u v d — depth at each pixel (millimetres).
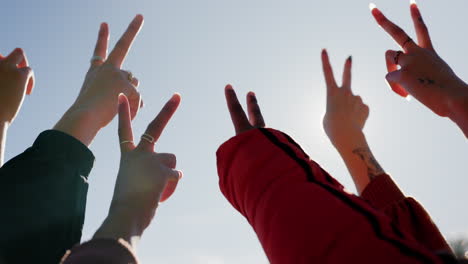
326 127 2174
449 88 2047
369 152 2002
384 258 953
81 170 2053
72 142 2072
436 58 2215
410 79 2193
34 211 1833
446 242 1270
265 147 1384
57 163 1977
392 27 2377
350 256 990
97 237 1468
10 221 1795
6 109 2283
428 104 2125
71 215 1899
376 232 1011
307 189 1197
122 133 1915
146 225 1664
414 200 1545
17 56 2447
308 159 1338
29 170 1923
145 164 1798
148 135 1895
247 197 1313
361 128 2135
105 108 2365
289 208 1163
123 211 1630
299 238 1090
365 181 1914
